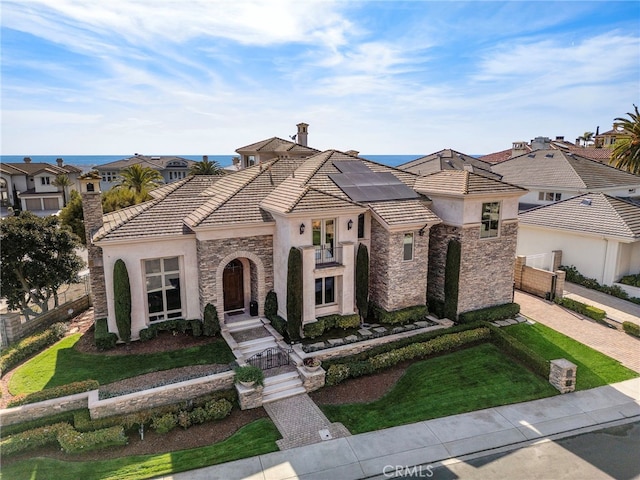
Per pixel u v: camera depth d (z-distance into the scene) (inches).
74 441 531.8
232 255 804.0
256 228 814.5
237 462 521.7
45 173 2893.7
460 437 576.7
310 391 672.4
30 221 826.2
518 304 960.3
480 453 547.2
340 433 580.4
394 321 855.1
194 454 534.0
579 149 2544.3
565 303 1005.8
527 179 1670.8
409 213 860.0
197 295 820.6
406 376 714.8
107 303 762.2
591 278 1131.9
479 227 896.3
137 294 771.4
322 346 756.6
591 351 804.6
